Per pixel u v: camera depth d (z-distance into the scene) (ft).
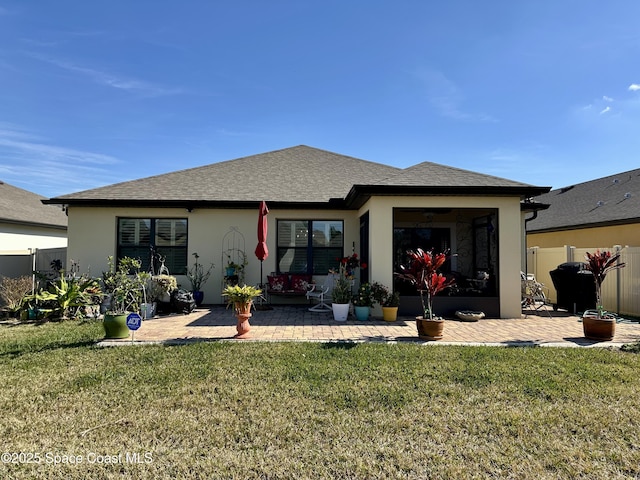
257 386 15.15
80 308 31.48
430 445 10.90
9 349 20.77
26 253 40.24
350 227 39.68
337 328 26.63
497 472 9.65
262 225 31.12
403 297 31.76
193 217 38.86
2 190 60.80
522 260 43.06
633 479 9.34
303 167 48.06
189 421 12.27
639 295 32.63
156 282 33.17
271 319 30.14
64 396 14.21
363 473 9.63
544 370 17.03
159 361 18.38
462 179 31.58
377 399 13.89
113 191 39.01
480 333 25.16
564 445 10.89
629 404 13.48
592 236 52.85
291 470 9.74
